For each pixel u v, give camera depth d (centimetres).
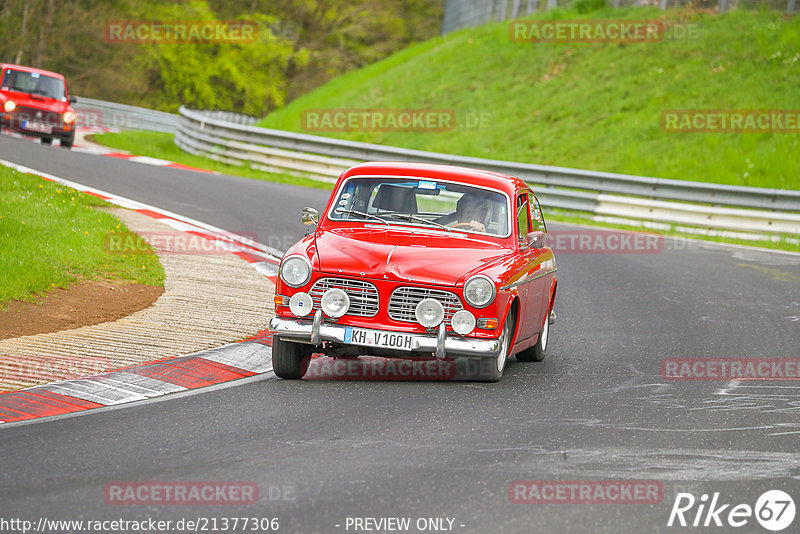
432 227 3141
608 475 2056
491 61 12988
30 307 3472
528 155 10325
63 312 3491
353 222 3164
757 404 2797
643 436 2389
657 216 7806
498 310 2836
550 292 3519
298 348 2895
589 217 8138
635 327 4066
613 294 4866
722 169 9131
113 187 6712
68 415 2416
